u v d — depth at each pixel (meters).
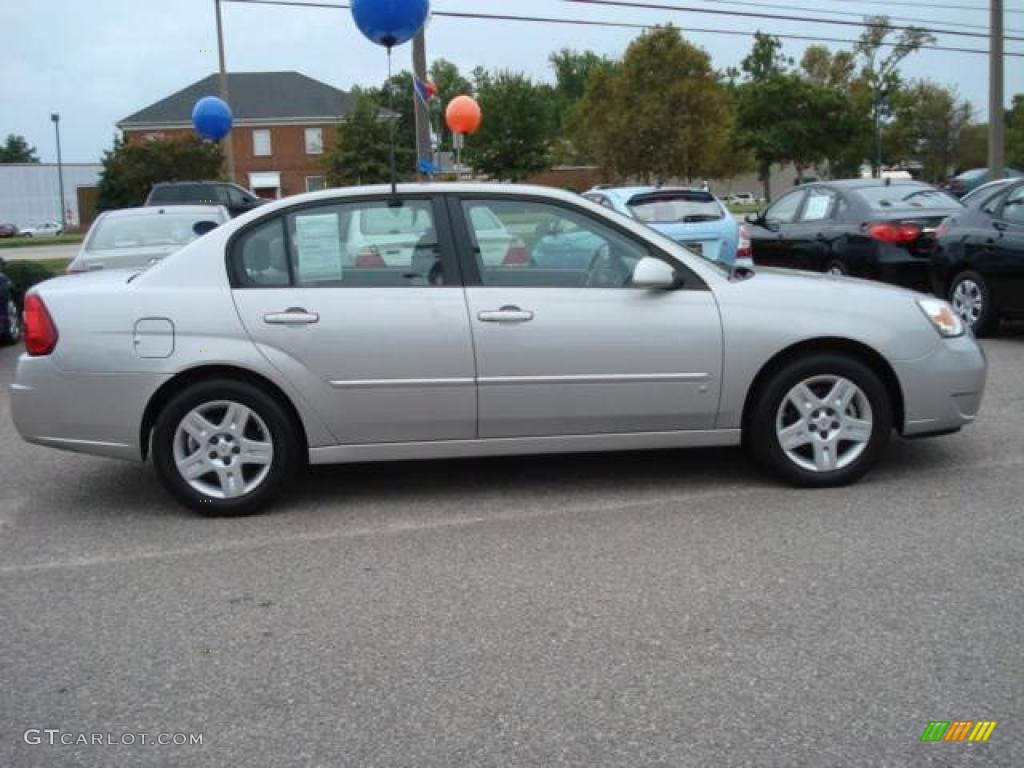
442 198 5.44
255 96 65.75
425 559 4.70
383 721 3.29
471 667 3.63
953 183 31.09
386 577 4.49
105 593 4.39
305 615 4.11
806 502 5.36
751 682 3.47
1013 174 30.31
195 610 4.18
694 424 5.50
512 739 3.17
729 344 5.41
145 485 6.05
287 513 5.44
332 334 5.21
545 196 5.49
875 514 5.13
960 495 5.39
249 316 5.22
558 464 6.24
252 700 3.44
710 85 42.78
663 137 41.88
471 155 46.38
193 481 5.34
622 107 43.34
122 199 34.69
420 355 5.26
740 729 3.19
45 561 4.80
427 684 3.52
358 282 5.32
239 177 65.25
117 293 5.27
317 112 64.75
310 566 4.65
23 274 13.78
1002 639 3.74
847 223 11.44
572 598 4.20
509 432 5.40
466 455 5.42
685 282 5.47
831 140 52.06
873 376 5.48
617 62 46.38
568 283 5.42
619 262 5.49
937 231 10.57
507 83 46.38
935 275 10.48
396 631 3.94
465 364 5.28
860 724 3.20
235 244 5.33
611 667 3.60
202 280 5.28
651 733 3.18
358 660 3.71
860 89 54.31
